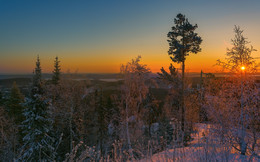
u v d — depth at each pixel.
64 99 18.70
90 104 25.27
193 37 21.02
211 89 8.91
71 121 18.67
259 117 6.85
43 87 16.27
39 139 14.62
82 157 4.49
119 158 4.80
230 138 6.67
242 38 7.96
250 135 6.89
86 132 21.91
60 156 16.17
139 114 18.62
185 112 16.30
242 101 7.46
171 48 22.67
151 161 4.29
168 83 21.95
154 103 22.31
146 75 18.02
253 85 7.55
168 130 11.70
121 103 17.92
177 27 22.09
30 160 13.23
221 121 7.33
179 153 4.31
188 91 19.69
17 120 24.03
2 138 9.62
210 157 3.79
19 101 28.94
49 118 15.95
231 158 4.98
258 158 5.32
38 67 16.20
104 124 24.95
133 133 15.62
